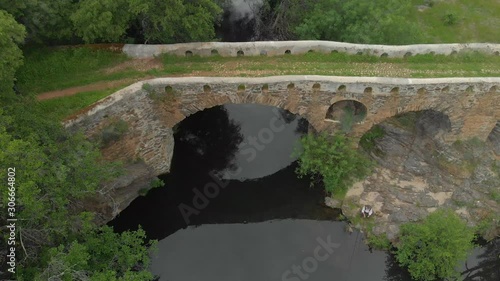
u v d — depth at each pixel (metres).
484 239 33.47
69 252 21.86
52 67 31.48
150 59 32.62
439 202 34.75
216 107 40.12
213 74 31.72
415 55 34.38
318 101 32.12
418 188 35.47
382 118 33.38
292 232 34.03
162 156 34.44
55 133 24.83
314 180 36.09
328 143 34.62
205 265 31.88
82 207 29.16
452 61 34.62
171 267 31.66
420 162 36.53
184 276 31.14
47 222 22.03
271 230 34.28
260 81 30.48
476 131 35.47
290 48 33.53
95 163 26.75
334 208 34.75
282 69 32.44
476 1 45.62
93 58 32.16
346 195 34.81
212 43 32.81
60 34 31.31
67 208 26.20
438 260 29.89
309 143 34.47
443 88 31.66
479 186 34.94
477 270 33.00
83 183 24.22
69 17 30.80
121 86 30.77
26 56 31.86
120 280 23.05
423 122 37.03
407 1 40.50
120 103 29.17
